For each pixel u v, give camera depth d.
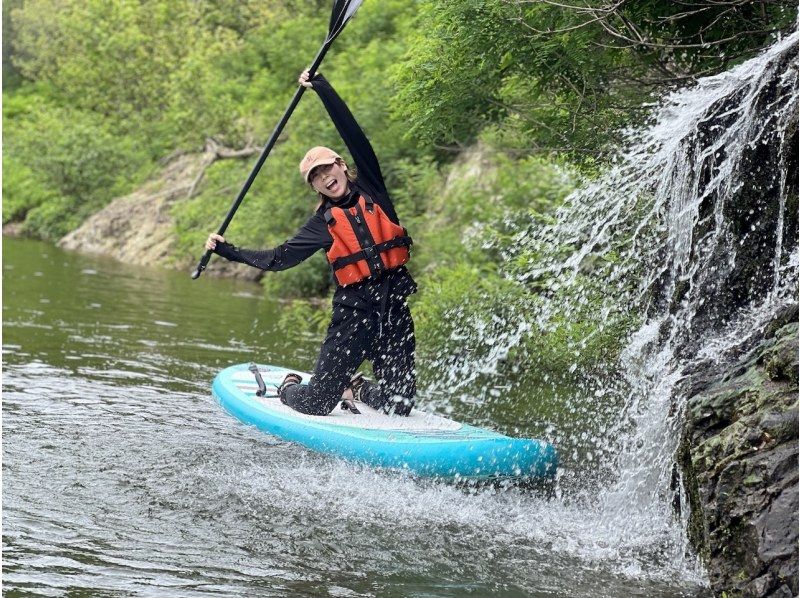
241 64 22.05
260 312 11.32
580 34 5.45
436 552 3.97
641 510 4.42
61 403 6.04
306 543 3.99
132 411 5.94
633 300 5.83
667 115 5.32
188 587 3.50
